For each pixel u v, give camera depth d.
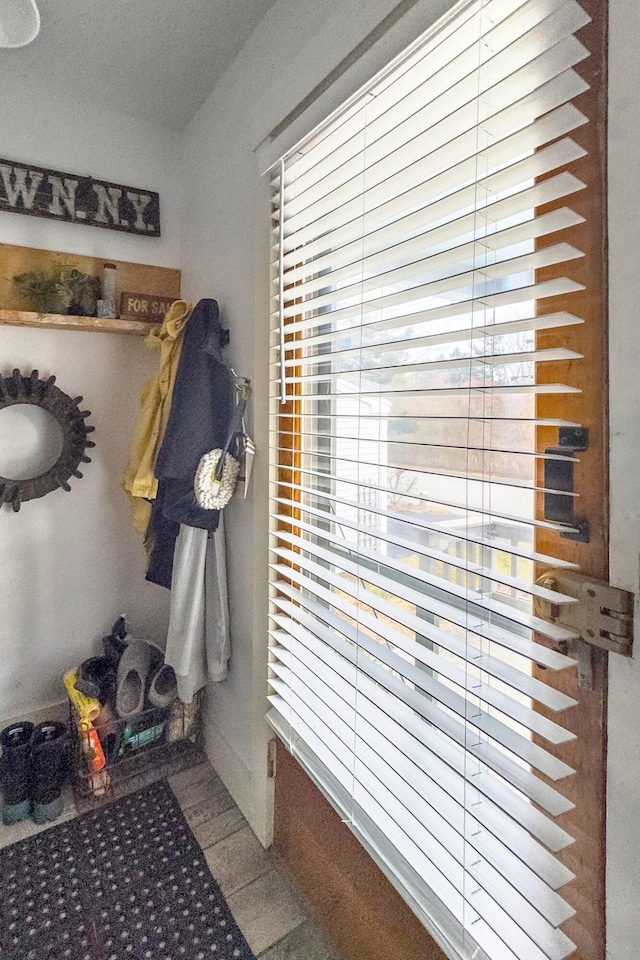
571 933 0.71
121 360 1.92
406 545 0.89
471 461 0.88
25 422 1.78
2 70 1.60
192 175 1.84
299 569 1.36
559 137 0.68
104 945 1.15
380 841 1.01
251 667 1.48
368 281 0.96
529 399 0.77
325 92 1.01
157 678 1.71
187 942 1.16
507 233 0.70
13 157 1.66
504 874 0.73
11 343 1.73
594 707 0.67
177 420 1.44
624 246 0.59
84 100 1.74
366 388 1.12
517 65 0.71
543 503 0.73
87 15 1.36
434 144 0.84
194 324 1.50
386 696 1.03
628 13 0.58
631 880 0.61
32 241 1.72
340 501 1.07
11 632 1.79
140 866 1.35
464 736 0.81
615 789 0.63
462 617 0.80
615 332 0.61
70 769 1.63
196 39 1.44
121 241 1.87
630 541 0.60
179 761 1.75
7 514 1.76
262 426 1.37
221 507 1.46
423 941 0.94
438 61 0.82
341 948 1.15
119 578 1.98
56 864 1.35
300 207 1.19
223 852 1.40
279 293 1.25
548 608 0.70
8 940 1.15
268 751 1.40
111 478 1.94
